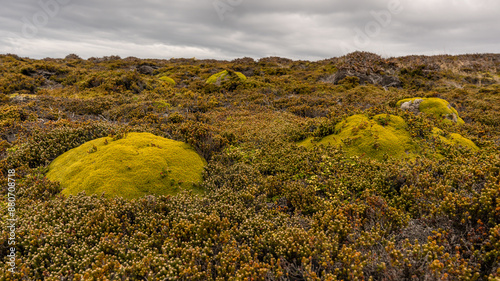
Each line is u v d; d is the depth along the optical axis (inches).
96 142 271.4
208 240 145.3
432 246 117.6
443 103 448.5
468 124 425.1
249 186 220.7
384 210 167.0
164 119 464.4
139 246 145.8
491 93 828.6
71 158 254.7
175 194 221.8
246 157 300.2
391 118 312.8
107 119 492.1
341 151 276.7
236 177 237.0
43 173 245.4
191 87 934.4
